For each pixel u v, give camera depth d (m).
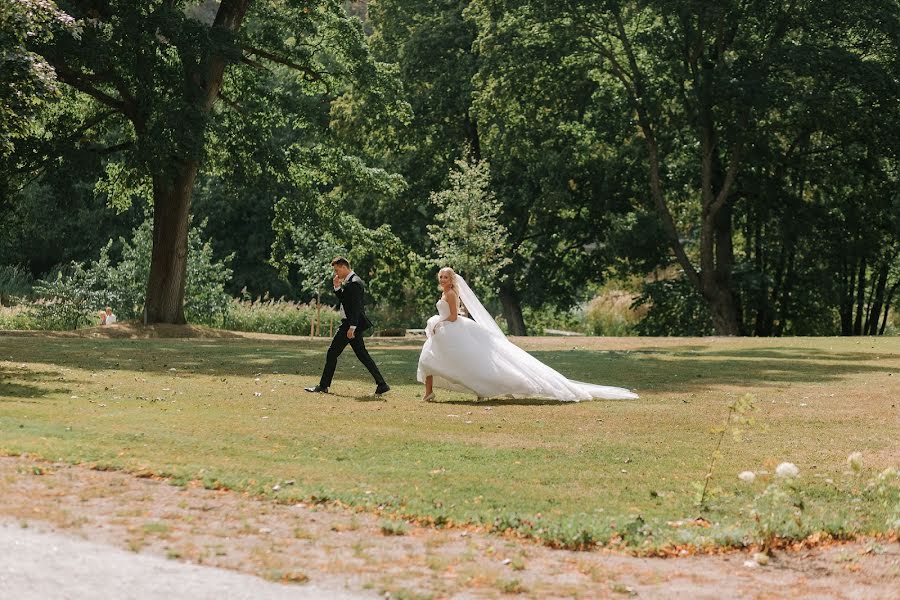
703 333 46.44
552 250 48.34
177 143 27.45
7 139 17.12
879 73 37.34
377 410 12.38
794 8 38.78
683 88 40.50
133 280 36.00
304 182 35.62
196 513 6.64
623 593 5.34
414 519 6.84
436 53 46.53
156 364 18.02
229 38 28.80
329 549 5.95
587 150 44.88
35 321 33.62
